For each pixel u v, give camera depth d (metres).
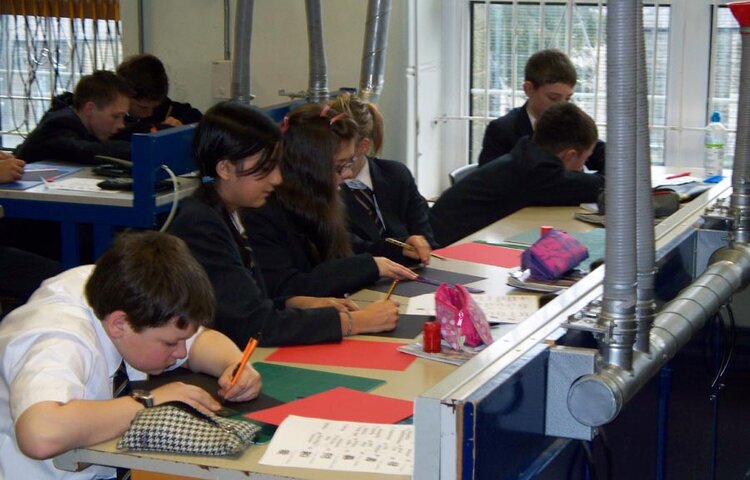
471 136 4.79
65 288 1.73
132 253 1.63
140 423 1.51
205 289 1.67
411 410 1.67
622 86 1.27
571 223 3.22
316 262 2.57
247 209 2.44
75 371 1.55
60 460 1.53
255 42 4.57
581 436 1.38
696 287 1.80
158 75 4.44
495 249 2.88
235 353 1.88
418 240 2.79
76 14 4.92
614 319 1.34
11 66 5.07
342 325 2.09
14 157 3.66
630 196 1.31
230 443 1.48
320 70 4.12
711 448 2.25
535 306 2.28
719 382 2.25
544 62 3.98
